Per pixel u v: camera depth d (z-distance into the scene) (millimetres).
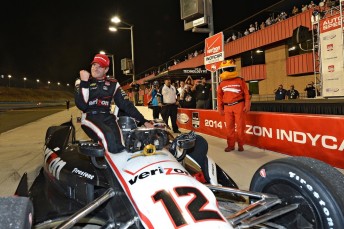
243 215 2279
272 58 20594
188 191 2004
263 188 2705
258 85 22266
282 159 2586
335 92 9094
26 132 11594
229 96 6523
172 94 10016
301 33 10789
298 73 18156
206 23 8844
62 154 3828
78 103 3256
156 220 1861
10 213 1765
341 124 4742
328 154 5004
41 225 2748
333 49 9062
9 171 5633
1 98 81375
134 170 2291
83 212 2156
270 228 2566
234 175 4883
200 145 3322
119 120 2992
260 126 6672
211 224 1772
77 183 3031
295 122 5645
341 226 2139
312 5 15844
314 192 2275
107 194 2414
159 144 2533
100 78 3352
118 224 2393
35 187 3746
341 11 8680
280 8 20406
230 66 6551
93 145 2703
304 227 2418
